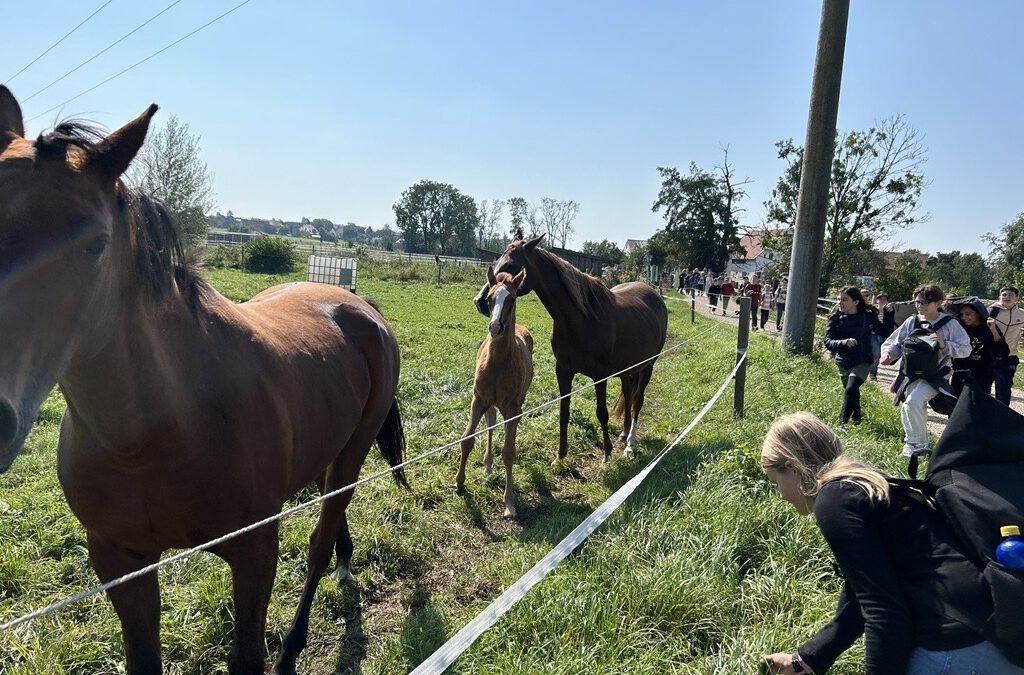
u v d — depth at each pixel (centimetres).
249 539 237
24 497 427
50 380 155
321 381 293
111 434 193
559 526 463
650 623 310
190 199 2969
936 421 820
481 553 443
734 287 2775
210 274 2450
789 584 329
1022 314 699
